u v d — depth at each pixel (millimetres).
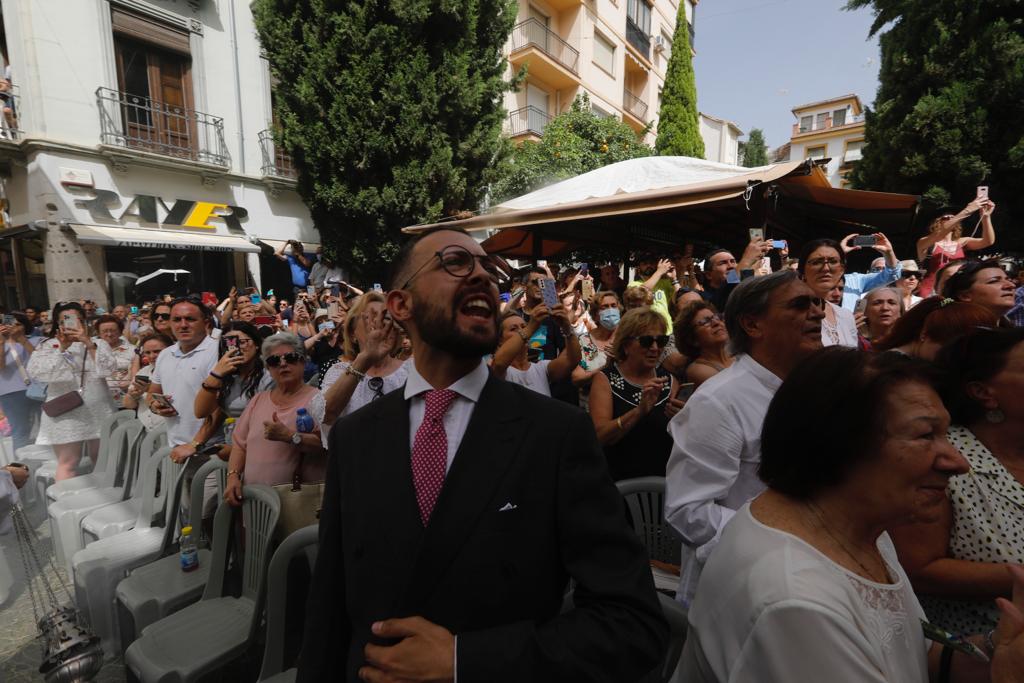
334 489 1188
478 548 986
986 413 1484
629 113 21656
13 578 3262
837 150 44031
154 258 11445
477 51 10695
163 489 3209
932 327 2047
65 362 4336
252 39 12609
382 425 1161
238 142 12453
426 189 10258
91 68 10164
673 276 5844
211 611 2326
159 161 10961
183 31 11445
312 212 11141
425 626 947
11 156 9883
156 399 3295
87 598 2711
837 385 964
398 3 9453
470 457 1045
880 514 959
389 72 9930
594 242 8109
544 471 1038
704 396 1714
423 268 1108
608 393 2717
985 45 10773
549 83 18016
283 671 2076
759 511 1045
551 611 1033
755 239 3973
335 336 4887
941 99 11102
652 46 23750
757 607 881
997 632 933
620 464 2609
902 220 6867
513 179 12430
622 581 984
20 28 9500
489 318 1104
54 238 9828
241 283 12688
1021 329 1496
